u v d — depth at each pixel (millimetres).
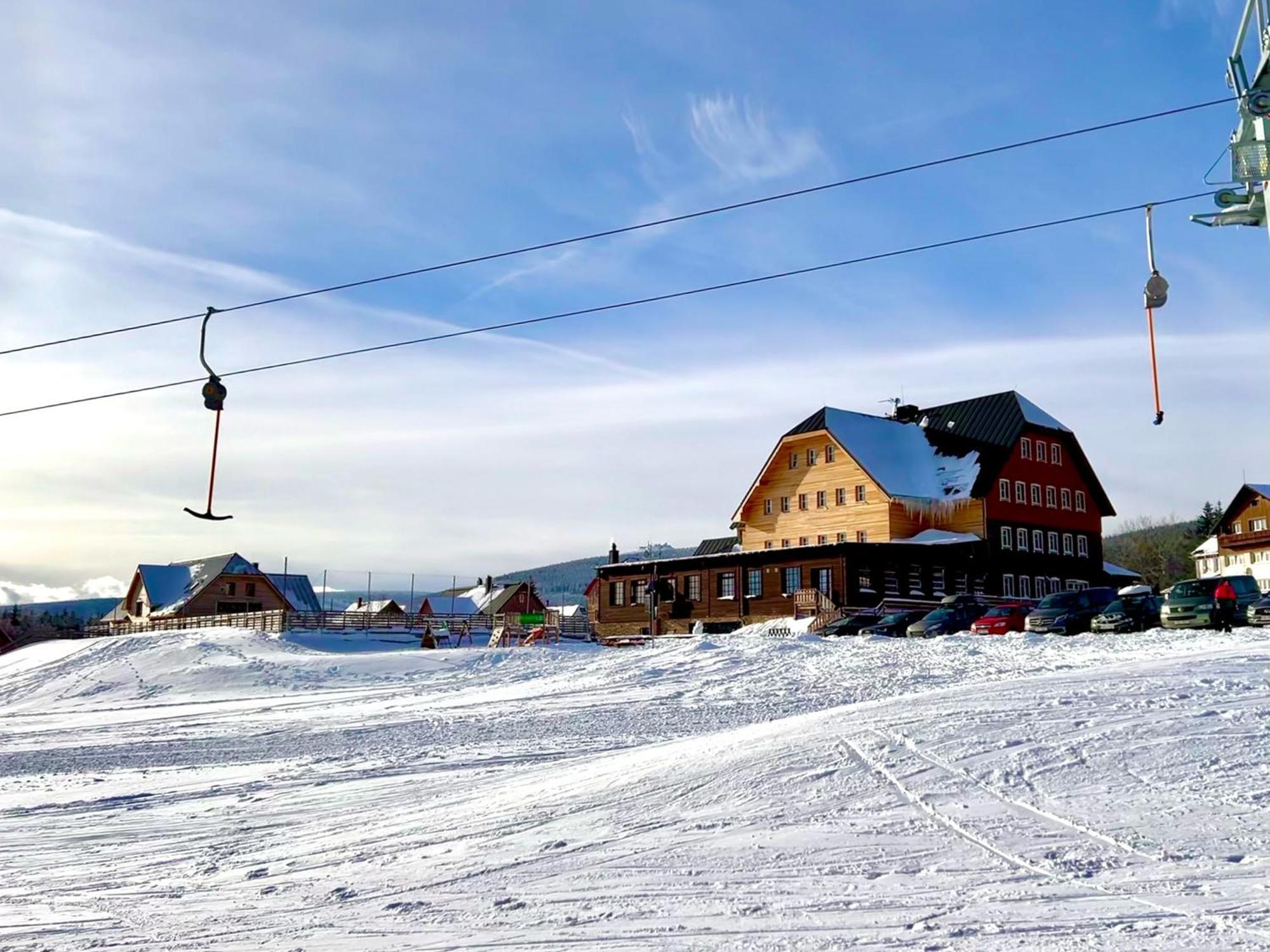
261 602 91250
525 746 18531
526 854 9555
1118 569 67875
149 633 60812
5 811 14305
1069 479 65312
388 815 12406
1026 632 37875
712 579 62031
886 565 56469
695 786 11438
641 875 8578
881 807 10039
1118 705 13242
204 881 9703
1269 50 14805
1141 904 7133
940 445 64625
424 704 28781
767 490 66375
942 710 13578
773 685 26578
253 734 23062
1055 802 9844
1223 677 15008
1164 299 14883
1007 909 7148
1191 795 9797
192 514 16031
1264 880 7520
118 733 24969
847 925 7008
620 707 23984
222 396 16828
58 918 8508
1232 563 77625
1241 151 15320
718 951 6680
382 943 7281
